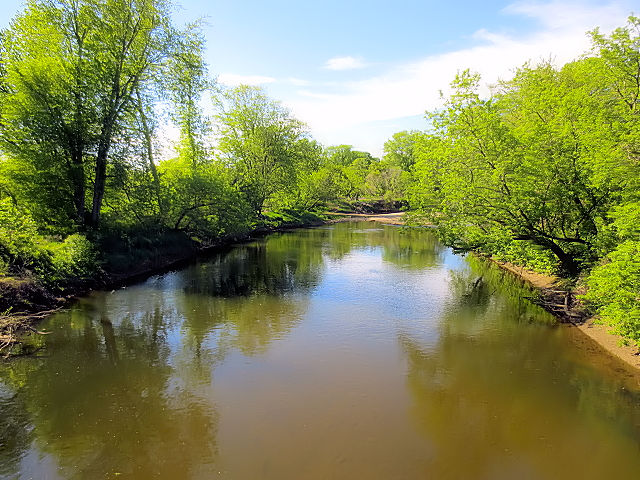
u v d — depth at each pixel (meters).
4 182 19.81
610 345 13.43
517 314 17.12
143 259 23.78
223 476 7.58
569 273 18.61
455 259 30.14
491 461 8.15
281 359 12.55
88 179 23.69
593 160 13.64
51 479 7.47
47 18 20.77
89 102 21.44
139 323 15.59
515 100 21.73
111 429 9.00
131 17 22.84
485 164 17.69
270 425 9.16
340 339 14.21
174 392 10.55
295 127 48.97
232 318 16.23
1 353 12.50
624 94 15.07
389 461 8.06
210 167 35.25
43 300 15.96
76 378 11.23
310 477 7.57
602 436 9.02
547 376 11.69
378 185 90.44
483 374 11.79
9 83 19.91
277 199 53.09
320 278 23.33
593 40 14.98
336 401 10.20
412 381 11.32
